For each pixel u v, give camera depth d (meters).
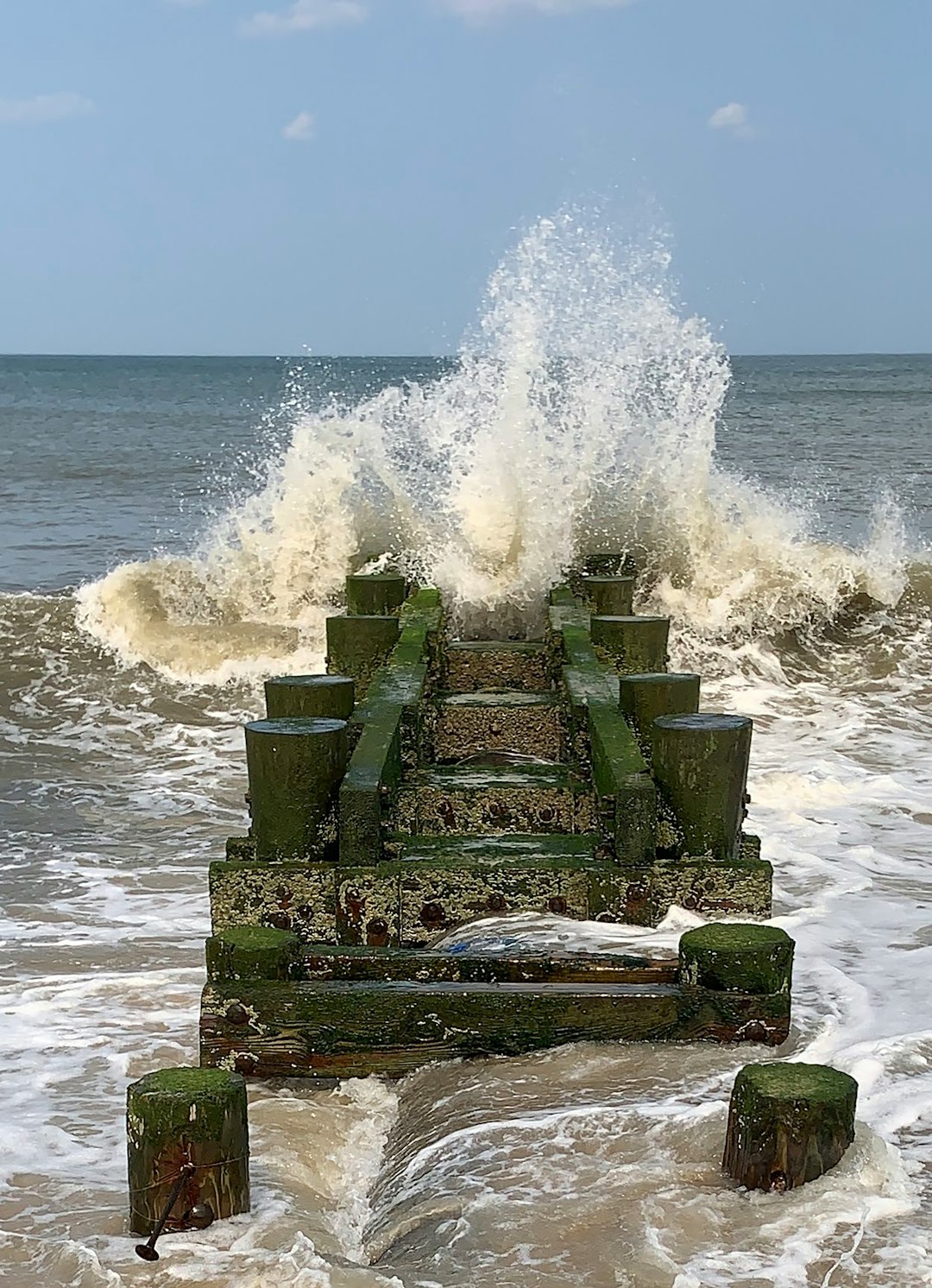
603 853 5.36
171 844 7.66
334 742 5.34
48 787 8.76
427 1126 4.04
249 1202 3.57
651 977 4.48
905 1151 3.65
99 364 190.88
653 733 5.32
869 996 4.82
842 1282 3.05
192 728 10.10
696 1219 3.32
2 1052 4.88
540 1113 3.98
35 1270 3.35
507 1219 3.39
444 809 6.04
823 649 11.77
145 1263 3.30
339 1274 3.20
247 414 52.59
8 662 11.19
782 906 5.98
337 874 5.23
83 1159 4.07
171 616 12.04
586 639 8.27
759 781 8.10
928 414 48.94
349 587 9.99
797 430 38.94
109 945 6.02
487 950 4.76
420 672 7.33
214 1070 3.60
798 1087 3.45
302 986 4.45
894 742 9.48
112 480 26.33
